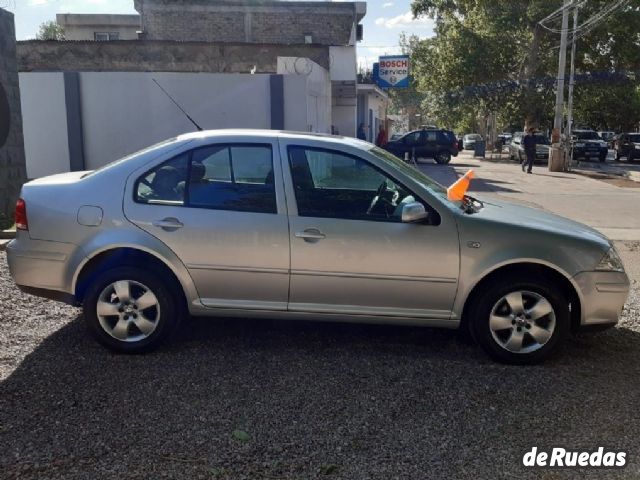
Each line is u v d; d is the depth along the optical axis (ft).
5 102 32.04
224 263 15.29
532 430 12.50
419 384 14.44
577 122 167.22
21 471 10.71
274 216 15.29
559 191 57.93
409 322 15.62
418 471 10.99
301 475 10.78
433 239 15.15
